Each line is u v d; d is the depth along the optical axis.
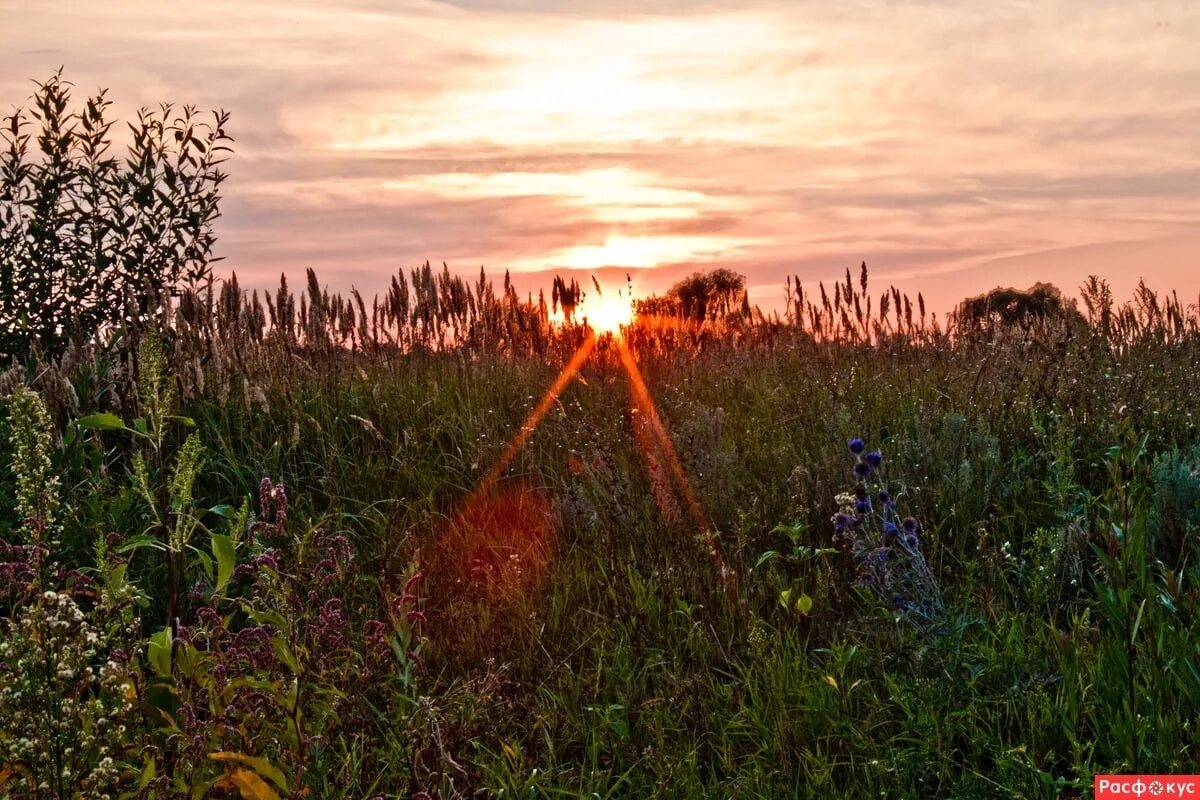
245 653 3.15
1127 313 8.66
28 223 7.61
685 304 10.79
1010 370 7.09
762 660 4.07
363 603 4.79
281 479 6.20
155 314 6.75
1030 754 3.14
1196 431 6.07
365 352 8.86
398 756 3.33
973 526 5.09
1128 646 3.14
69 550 4.91
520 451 6.89
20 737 2.41
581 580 5.18
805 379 8.48
